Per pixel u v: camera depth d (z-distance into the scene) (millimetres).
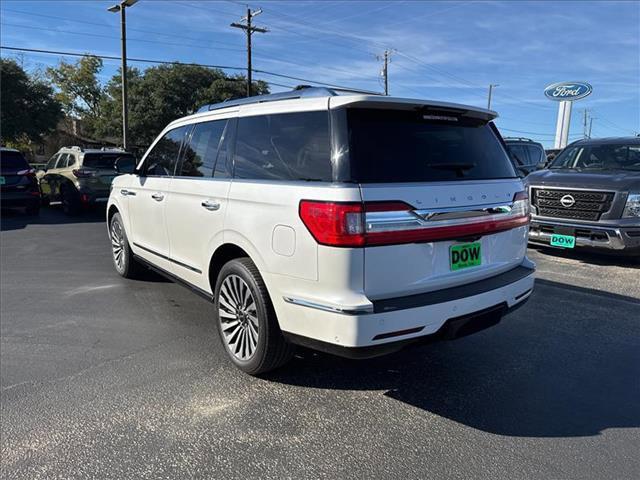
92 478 2572
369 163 2896
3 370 3799
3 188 12148
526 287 3650
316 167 3004
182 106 43250
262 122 3523
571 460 2719
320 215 2834
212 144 4070
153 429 3012
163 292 5824
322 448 2828
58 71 59250
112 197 6195
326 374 3738
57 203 14578
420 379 3676
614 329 4707
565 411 3234
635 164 7949
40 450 2803
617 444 2865
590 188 7133
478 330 3320
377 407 3275
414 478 2574
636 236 6758
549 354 4137
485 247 3398
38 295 5715
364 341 2771
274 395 3426
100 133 48312
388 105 3041
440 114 3332
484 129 3693
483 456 2752
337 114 2977
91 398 3375
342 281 2789
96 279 6410
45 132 38469
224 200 3672
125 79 23344
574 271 6969
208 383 3590
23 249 8484
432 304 2943
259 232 3285
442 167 3182
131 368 3830
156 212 4848
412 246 2938
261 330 3369
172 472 2621
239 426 3049
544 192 7637
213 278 4031
